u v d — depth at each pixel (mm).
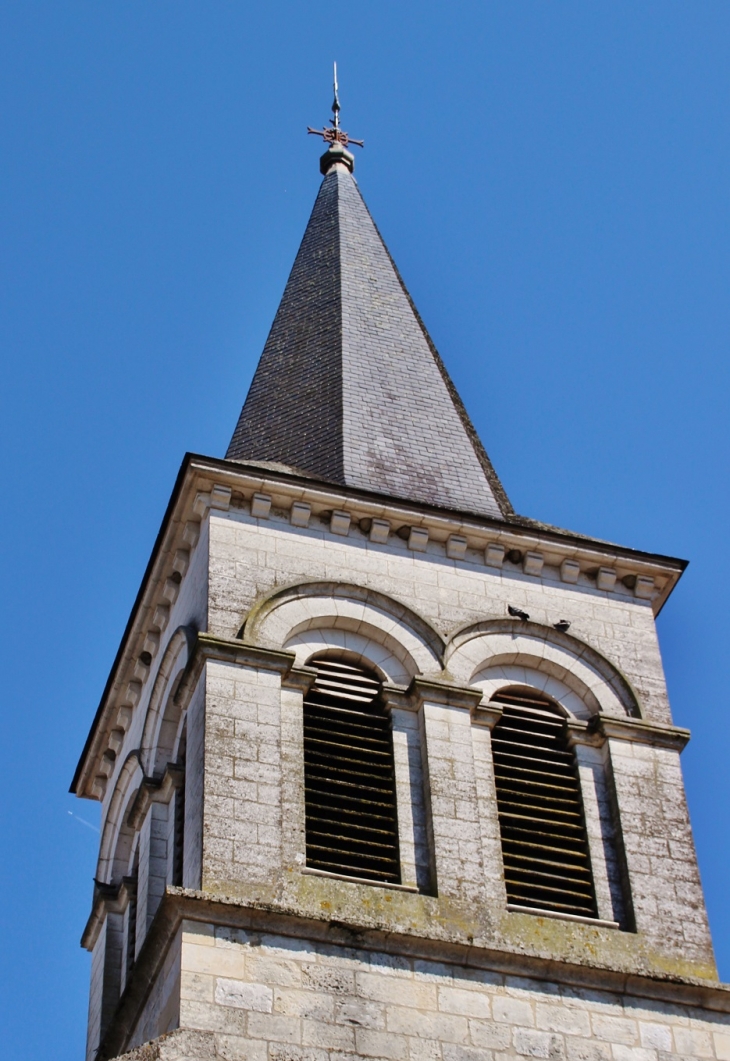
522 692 38250
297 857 33719
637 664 39094
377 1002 31875
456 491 42250
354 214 50906
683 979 33594
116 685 41562
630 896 35281
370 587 38156
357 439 42688
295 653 36531
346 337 45938
